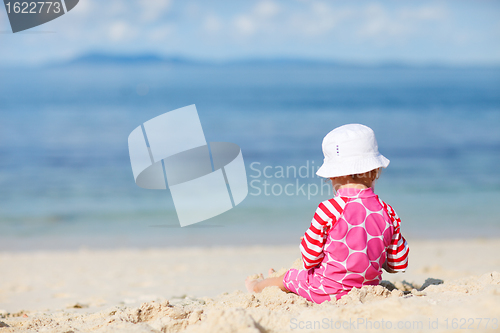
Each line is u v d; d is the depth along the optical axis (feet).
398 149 58.18
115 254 24.43
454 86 180.04
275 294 8.28
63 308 11.73
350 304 6.93
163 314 7.79
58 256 24.04
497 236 27.22
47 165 49.62
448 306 6.48
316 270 7.93
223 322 6.00
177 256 23.52
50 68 531.91
